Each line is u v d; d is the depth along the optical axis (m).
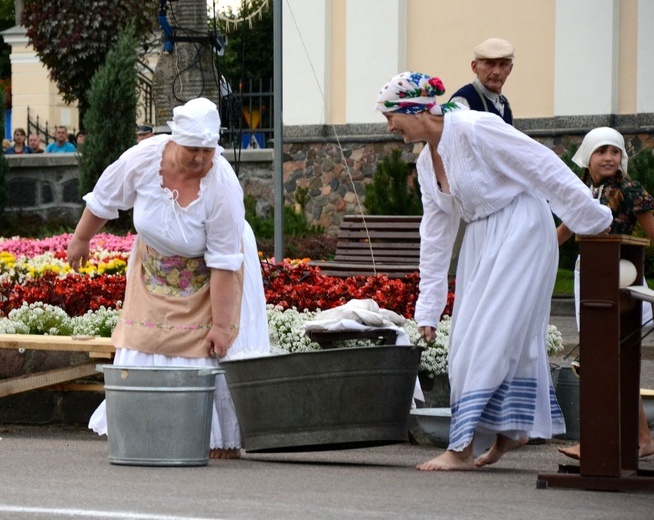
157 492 6.10
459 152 7.12
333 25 21.44
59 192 24.03
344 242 13.89
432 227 7.52
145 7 29.41
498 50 9.90
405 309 10.36
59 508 5.55
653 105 19.67
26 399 9.62
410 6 21.09
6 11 50.31
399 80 7.18
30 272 14.02
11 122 43.22
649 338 14.27
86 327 10.11
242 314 7.71
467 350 7.09
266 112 26.30
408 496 6.11
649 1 19.62
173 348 7.54
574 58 20.02
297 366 7.29
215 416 7.64
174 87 16.25
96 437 8.97
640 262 6.73
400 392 7.37
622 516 5.63
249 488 6.30
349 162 21.31
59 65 29.41
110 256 15.20
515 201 7.14
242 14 30.22
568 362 9.34
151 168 7.43
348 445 7.46
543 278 7.15
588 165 8.12
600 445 6.40
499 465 7.64
